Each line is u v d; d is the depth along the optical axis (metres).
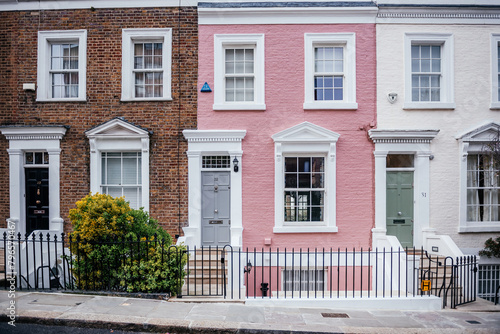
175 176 9.34
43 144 9.36
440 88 9.55
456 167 9.30
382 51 9.38
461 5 9.24
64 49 9.73
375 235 9.09
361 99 9.35
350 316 6.05
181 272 6.91
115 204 6.93
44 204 9.52
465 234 9.25
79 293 6.66
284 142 9.23
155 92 9.67
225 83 9.64
